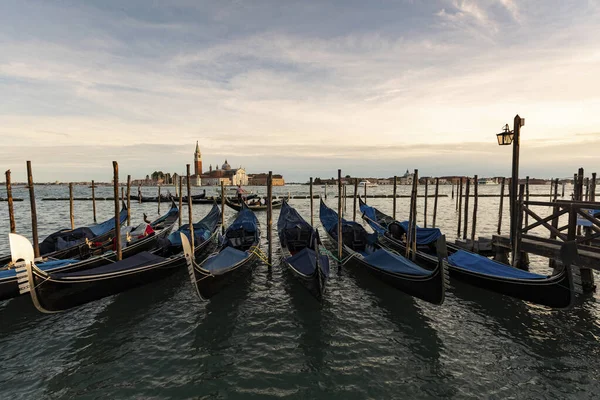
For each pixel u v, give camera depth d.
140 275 10.23
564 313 9.21
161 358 7.29
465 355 7.39
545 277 8.41
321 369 6.91
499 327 8.57
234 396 6.15
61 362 7.15
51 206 48.59
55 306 8.20
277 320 9.05
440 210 41.19
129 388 6.37
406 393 6.23
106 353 7.48
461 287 11.22
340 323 8.88
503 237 13.06
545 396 6.11
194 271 8.79
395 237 16.56
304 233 15.63
